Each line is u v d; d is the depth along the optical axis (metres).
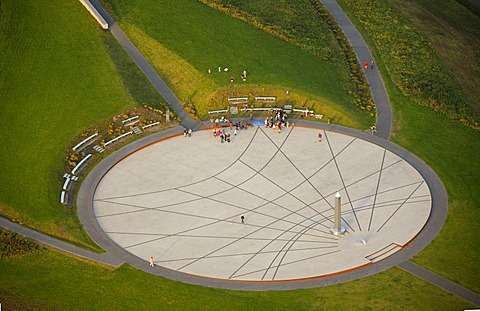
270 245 92.94
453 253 91.44
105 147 110.38
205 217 97.94
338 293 85.06
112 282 86.50
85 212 98.31
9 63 118.00
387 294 84.94
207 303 83.44
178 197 101.75
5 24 124.25
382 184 104.25
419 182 104.56
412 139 114.38
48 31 125.50
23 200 97.75
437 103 122.50
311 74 127.69
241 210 99.19
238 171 107.00
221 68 126.00
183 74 124.62
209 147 112.25
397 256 90.81
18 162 103.62
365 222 96.75
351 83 127.62
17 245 91.00
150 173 106.44
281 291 85.25
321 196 101.88
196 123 117.62
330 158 109.88
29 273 87.50
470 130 117.56
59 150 106.81
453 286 86.31
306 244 93.06
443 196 101.69
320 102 121.12
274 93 122.56
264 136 115.00
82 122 112.06
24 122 109.94
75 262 89.44
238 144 113.00
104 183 104.06
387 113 120.50
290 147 112.38
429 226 95.94
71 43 124.62
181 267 89.12
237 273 88.12
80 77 119.06
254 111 120.38
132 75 122.81
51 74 118.06
